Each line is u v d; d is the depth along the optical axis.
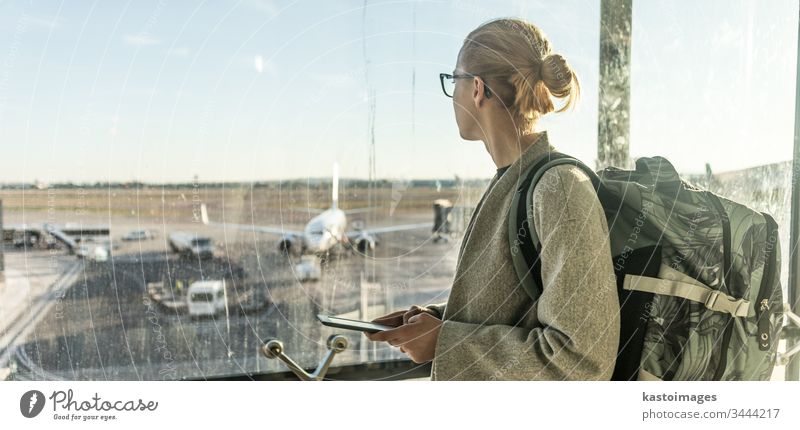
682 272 0.51
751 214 0.56
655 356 0.52
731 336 0.55
